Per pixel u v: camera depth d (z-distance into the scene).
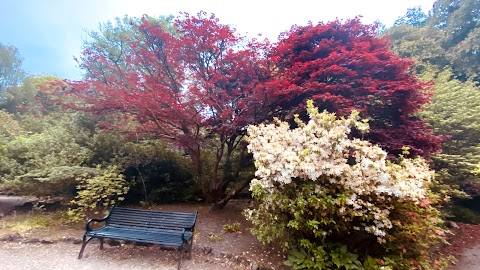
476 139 6.77
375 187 2.92
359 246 3.29
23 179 5.13
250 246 3.94
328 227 3.15
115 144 6.13
